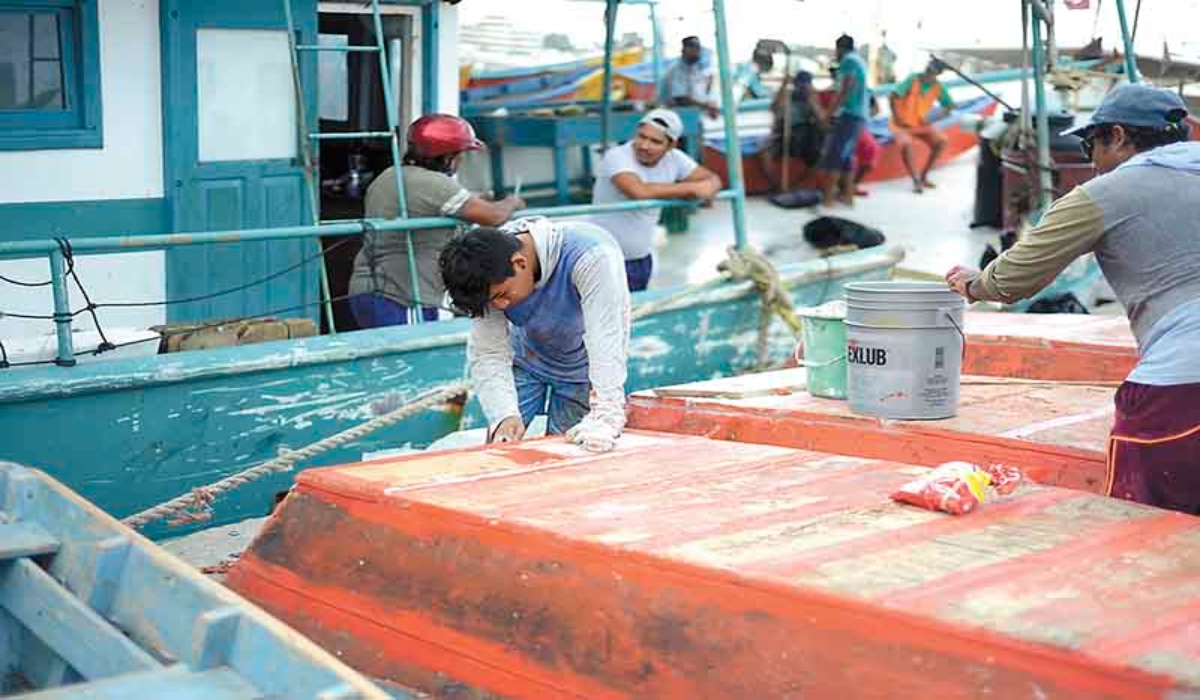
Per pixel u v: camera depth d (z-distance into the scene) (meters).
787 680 3.27
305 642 2.91
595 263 4.80
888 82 17.20
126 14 7.64
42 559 3.66
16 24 7.36
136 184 7.82
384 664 3.95
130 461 6.59
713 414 5.53
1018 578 3.44
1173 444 4.24
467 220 7.77
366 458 6.83
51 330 7.65
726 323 9.13
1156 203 4.29
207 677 2.95
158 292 7.95
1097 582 3.42
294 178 8.39
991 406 5.43
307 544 4.35
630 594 3.59
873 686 3.16
